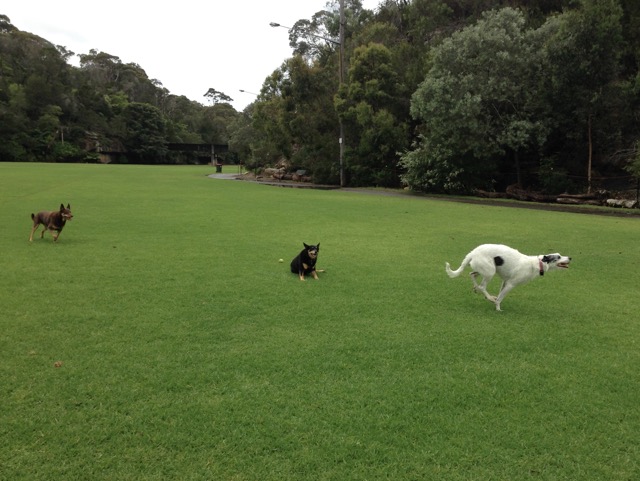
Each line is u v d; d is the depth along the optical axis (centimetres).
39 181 2523
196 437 298
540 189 2381
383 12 3859
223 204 1761
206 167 6619
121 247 899
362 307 566
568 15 2048
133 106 8144
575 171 2358
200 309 541
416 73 2823
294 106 3325
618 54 2006
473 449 295
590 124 2141
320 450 289
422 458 285
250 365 399
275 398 347
